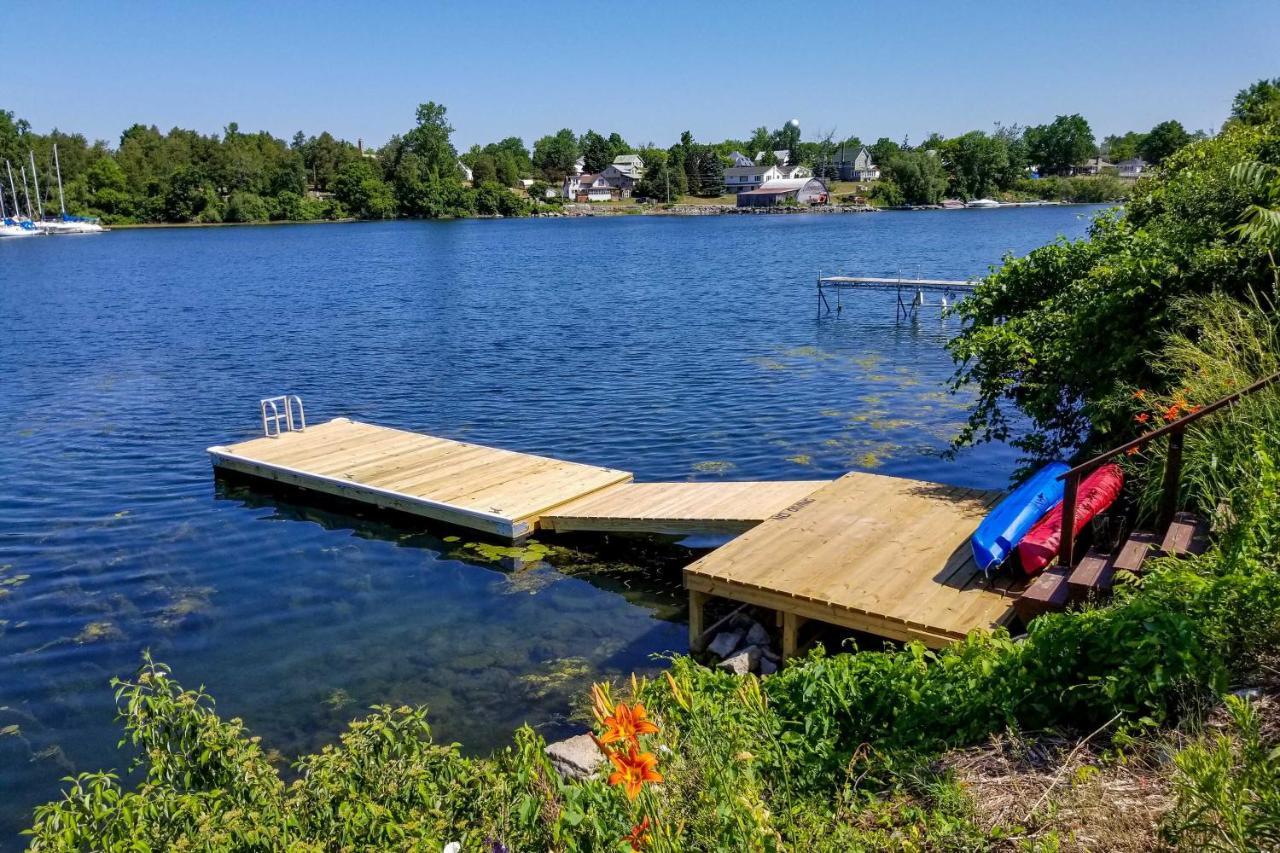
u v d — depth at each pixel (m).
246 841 3.84
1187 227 10.71
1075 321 10.27
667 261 57.12
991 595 8.05
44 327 33.00
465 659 9.42
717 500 12.03
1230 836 3.20
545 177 167.50
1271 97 17.44
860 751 4.94
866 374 22.47
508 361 25.33
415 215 127.81
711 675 5.65
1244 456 6.84
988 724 4.77
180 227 111.44
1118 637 4.63
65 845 3.96
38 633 10.19
